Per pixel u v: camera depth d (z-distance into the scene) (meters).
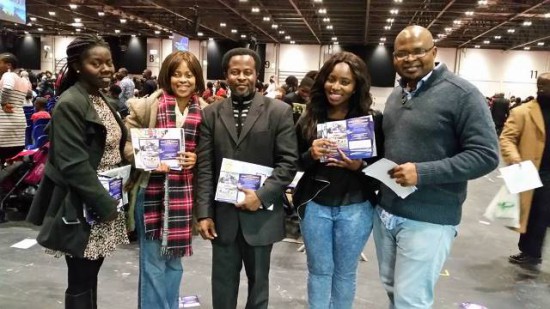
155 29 20.00
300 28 18.12
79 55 1.59
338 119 1.84
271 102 1.81
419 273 1.66
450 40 19.75
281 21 16.47
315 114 1.84
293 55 23.25
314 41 22.22
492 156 1.49
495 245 3.84
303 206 1.87
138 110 1.86
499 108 11.97
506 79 21.61
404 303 1.68
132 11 14.77
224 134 1.77
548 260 3.45
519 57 21.31
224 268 1.85
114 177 1.64
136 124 1.86
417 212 1.63
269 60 23.44
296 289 2.74
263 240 1.78
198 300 2.51
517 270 3.26
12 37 23.38
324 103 1.85
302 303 2.56
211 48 23.19
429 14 13.84
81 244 1.59
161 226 1.85
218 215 1.81
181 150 1.79
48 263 2.93
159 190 1.86
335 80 1.75
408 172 1.51
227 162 1.74
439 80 1.60
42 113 4.63
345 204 1.82
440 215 1.63
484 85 21.88
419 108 1.61
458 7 12.48
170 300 2.02
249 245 1.77
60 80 1.70
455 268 3.27
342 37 20.56
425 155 1.60
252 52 1.78
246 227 1.77
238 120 1.80
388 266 1.82
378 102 22.34
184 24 18.23
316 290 1.89
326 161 1.78
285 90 5.79
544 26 15.20
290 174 1.75
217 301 1.88
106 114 1.69
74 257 1.67
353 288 1.92
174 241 1.82
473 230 4.29
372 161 1.84
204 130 1.82
